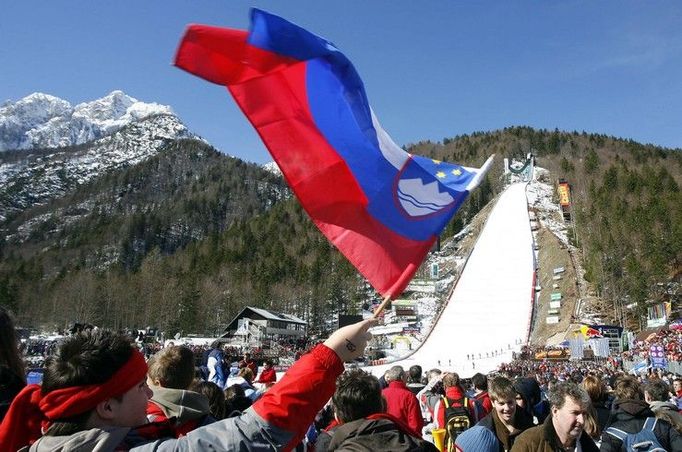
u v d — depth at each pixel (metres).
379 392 4.14
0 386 3.36
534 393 6.96
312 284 143.00
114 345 2.49
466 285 104.75
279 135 4.14
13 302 113.94
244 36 3.71
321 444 5.30
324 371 2.42
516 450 5.19
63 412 2.34
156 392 4.29
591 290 100.25
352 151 4.43
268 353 71.06
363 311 129.25
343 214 4.38
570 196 152.62
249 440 2.26
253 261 169.50
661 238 107.69
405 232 4.46
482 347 77.81
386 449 3.61
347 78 4.24
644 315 86.81
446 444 7.60
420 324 105.12
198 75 3.63
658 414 6.48
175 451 2.22
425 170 4.78
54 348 2.60
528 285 102.06
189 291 119.62
